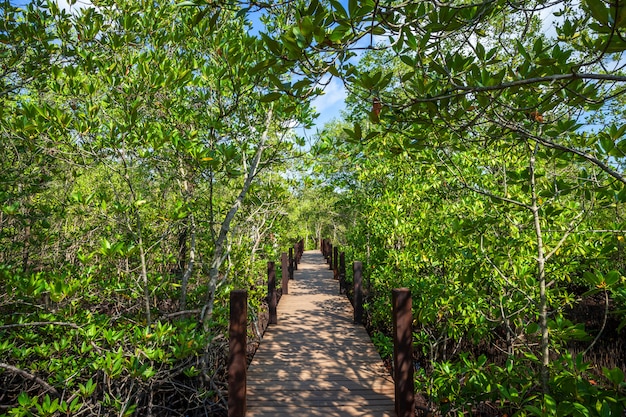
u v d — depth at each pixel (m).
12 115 3.69
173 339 3.45
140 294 4.46
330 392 3.71
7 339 3.79
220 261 4.83
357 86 1.92
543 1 2.01
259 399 3.58
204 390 4.43
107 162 4.17
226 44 4.21
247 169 5.81
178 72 3.98
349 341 5.27
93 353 3.45
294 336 5.52
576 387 2.05
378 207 7.01
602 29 1.46
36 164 4.66
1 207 3.63
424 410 4.82
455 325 4.58
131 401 4.39
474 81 1.87
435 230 4.77
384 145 4.88
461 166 5.13
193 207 4.74
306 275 11.92
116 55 4.23
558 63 1.82
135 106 3.65
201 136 4.98
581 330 2.41
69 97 3.92
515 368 2.96
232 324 3.22
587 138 2.62
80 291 4.00
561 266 4.05
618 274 2.10
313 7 1.55
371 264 8.05
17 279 3.39
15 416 2.78
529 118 2.21
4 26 3.75
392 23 1.92
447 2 1.79
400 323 3.11
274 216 7.04
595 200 2.80
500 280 4.01
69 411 2.96
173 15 4.89
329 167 6.16
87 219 6.09
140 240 4.05
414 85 1.92
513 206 3.31
